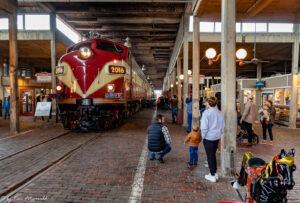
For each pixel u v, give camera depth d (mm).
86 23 14414
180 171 4156
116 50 9055
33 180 3646
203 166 4469
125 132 8375
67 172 4035
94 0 9891
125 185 3488
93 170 4156
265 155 5402
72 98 7875
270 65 18266
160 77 47250
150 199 3031
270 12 6543
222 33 3957
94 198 3049
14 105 7992
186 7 10078
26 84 14727
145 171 4137
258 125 11203
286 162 1918
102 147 5949
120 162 4660
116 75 8219
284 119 11383
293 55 10461
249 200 2494
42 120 12250
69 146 6012
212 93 19172
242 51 6926
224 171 3906
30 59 18719
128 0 9898
